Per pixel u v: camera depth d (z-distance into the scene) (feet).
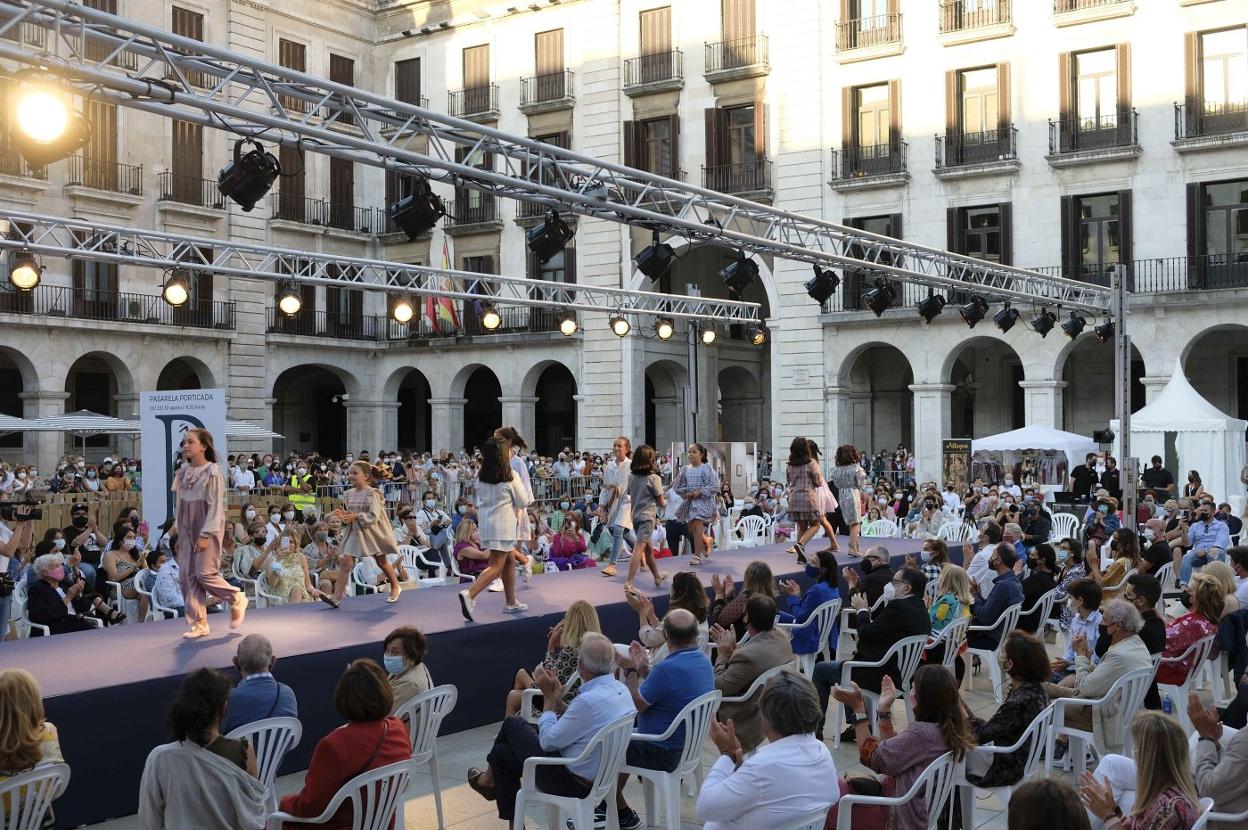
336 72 120.67
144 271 104.73
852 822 17.38
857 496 47.85
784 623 33.04
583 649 20.57
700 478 45.44
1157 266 87.45
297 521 57.47
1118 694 23.31
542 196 39.45
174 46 29.12
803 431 102.01
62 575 36.29
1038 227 92.07
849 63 99.45
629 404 110.42
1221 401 94.48
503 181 37.19
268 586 42.34
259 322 114.11
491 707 31.73
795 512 45.98
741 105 104.58
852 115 99.66
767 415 128.26
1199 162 85.66
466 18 118.52
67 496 78.64
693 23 106.63
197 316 108.06
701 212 102.89
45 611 35.37
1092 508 60.23
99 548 47.11
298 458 106.63
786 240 49.88
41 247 48.39
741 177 104.12
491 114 116.88
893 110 97.66
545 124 114.73
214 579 29.32
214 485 29.35
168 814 16.14
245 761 16.87
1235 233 85.87
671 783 21.57
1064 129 90.68
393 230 123.44
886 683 18.48
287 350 116.88
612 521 42.39
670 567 44.83
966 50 94.73
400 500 94.22
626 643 35.99
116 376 104.94
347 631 29.99
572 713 20.07
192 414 47.01
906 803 17.31
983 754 20.33
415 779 26.66
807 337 101.91
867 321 98.27
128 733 23.75
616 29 110.42
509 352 117.80
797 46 101.50
